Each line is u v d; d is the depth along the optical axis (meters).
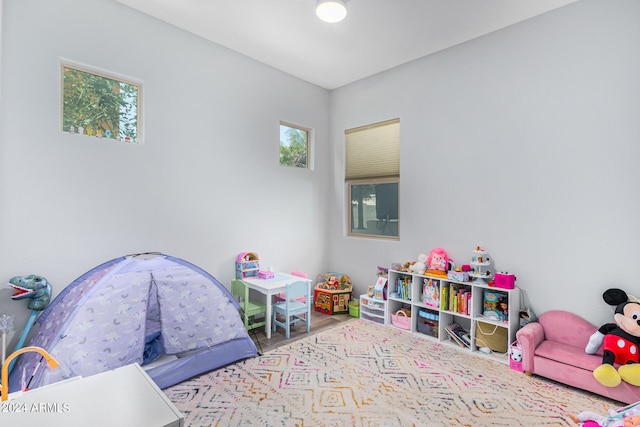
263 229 3.89
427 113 3.63
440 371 2.62
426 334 3.39
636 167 2.42
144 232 2.94
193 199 3.26
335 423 1.97
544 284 2.84
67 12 2.53
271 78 3.95
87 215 2.63
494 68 3.13
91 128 2.71
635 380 2.04
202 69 3.31
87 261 2.63
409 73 3.79
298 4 2.75
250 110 3.74
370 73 4.12
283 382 2.43
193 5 2.79
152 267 2.49
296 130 4.41
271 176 3.97
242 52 3.60
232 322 2.76
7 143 2.28
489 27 3.05
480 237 3.22
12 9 2.29
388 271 3.67
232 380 2.45
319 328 3.58
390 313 3.67
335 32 3.17
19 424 1.06
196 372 2.50
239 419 2.00
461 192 3.36
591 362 2.31
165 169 3.07
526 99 2.94
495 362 2.79
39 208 2.41
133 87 2.95
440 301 3.23
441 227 3.51
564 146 2.74
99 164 2.69
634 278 2.43
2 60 2.25
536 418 2.02
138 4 2.79
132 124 2.94
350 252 4.44
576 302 2.68
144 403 1.20
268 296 3.21
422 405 2.15
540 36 2.86
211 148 3.40
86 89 2.70
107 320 2.18
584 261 2.64
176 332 2.45
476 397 2.25
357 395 2.27
